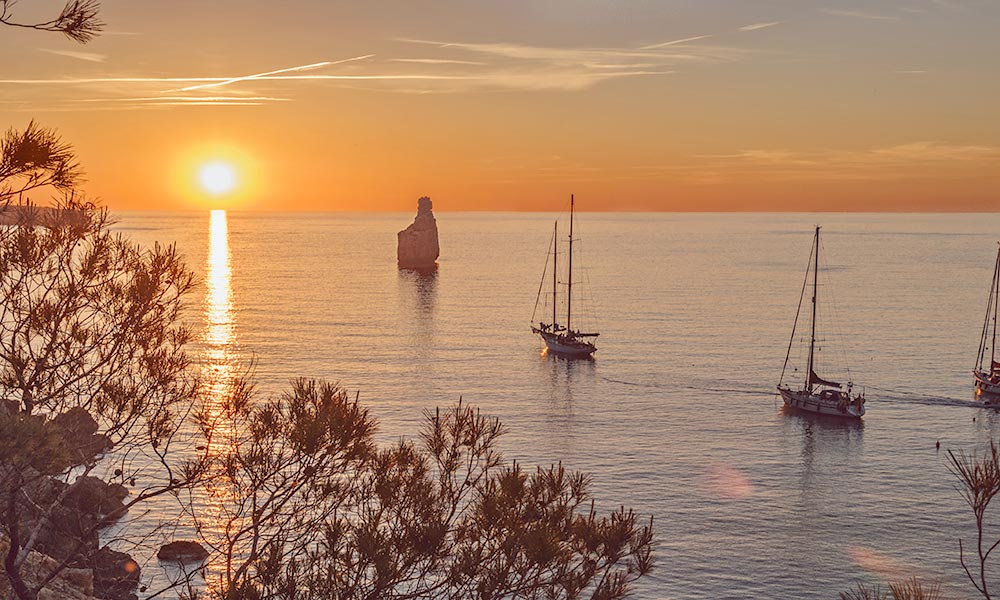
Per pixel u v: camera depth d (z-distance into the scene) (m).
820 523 69.94
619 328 194.62
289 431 14.03
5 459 11.94
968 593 57.03
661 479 81.94
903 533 67.94
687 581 58.12
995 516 71.56
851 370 144.75
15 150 10.83
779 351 164.00
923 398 122.94
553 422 106.56
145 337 14.67
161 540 50.34
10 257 13.20
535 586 13.33
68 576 26.95
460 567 13.09
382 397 120.44
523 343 173.12
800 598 56.09
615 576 13.95
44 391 14.03
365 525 13.16
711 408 115.38
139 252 14.70
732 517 70.94
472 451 14.73
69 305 13.79
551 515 13.95
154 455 62.00
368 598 12.71
